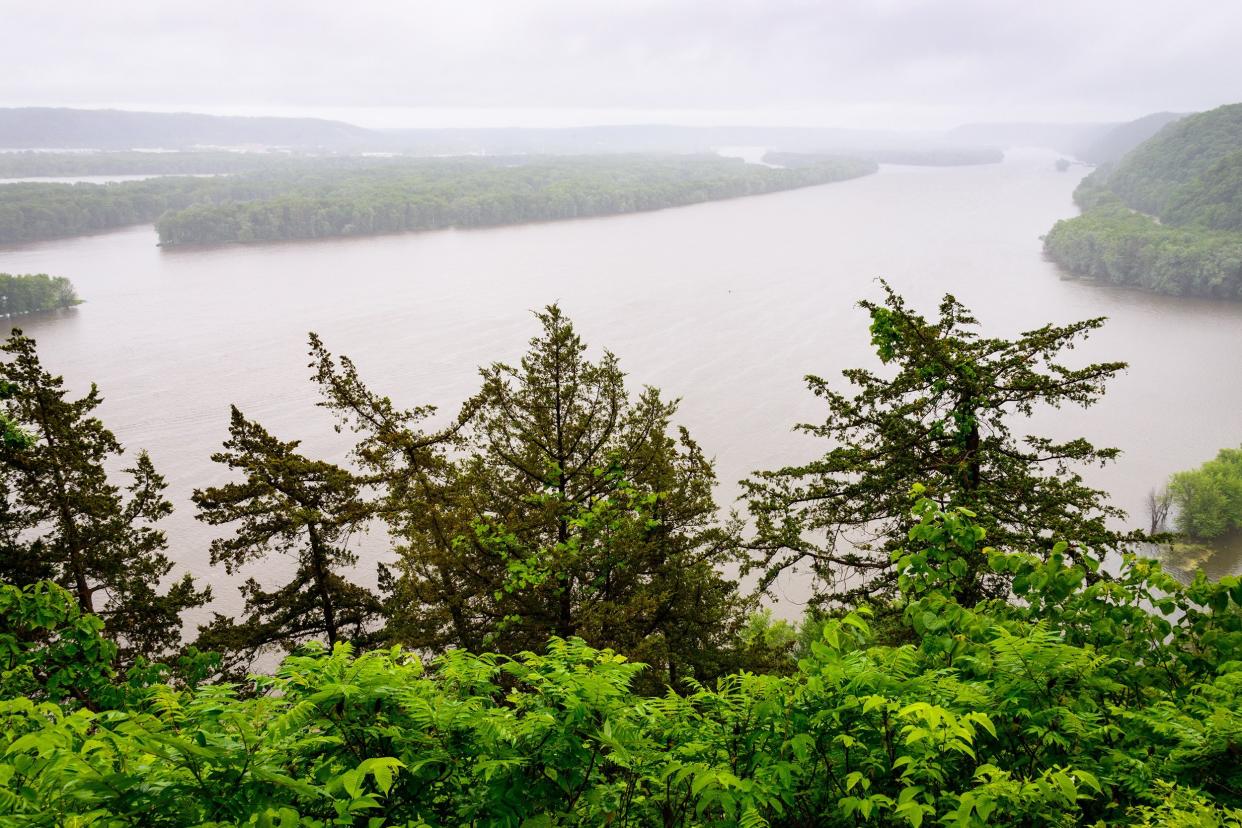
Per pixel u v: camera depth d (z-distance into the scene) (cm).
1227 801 364
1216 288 14488
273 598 1786
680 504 1759
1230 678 408
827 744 409
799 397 9662
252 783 311
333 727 373
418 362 11700
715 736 433
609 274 18875
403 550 1733
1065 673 417
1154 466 7875
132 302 16050
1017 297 14925
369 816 361
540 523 1596
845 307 14550
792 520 1566
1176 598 476
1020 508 1401
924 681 405
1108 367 1370
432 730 392
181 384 10731
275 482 1694
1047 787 320
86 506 1766
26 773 289
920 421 1481
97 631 693
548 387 1752
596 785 398
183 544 6288
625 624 1543
